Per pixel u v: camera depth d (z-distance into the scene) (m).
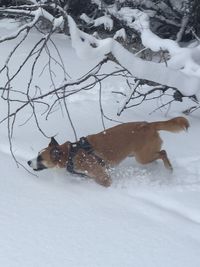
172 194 2.25
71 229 1.92
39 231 1.89
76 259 1.74
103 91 3.50
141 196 2.25
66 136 2.78
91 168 2.28
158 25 4.86
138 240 1.88
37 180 2.32
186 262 1.76
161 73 2.43
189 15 4.55
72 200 2.15
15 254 1.74
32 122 2.94
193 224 2.02
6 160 2.50
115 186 2.31
